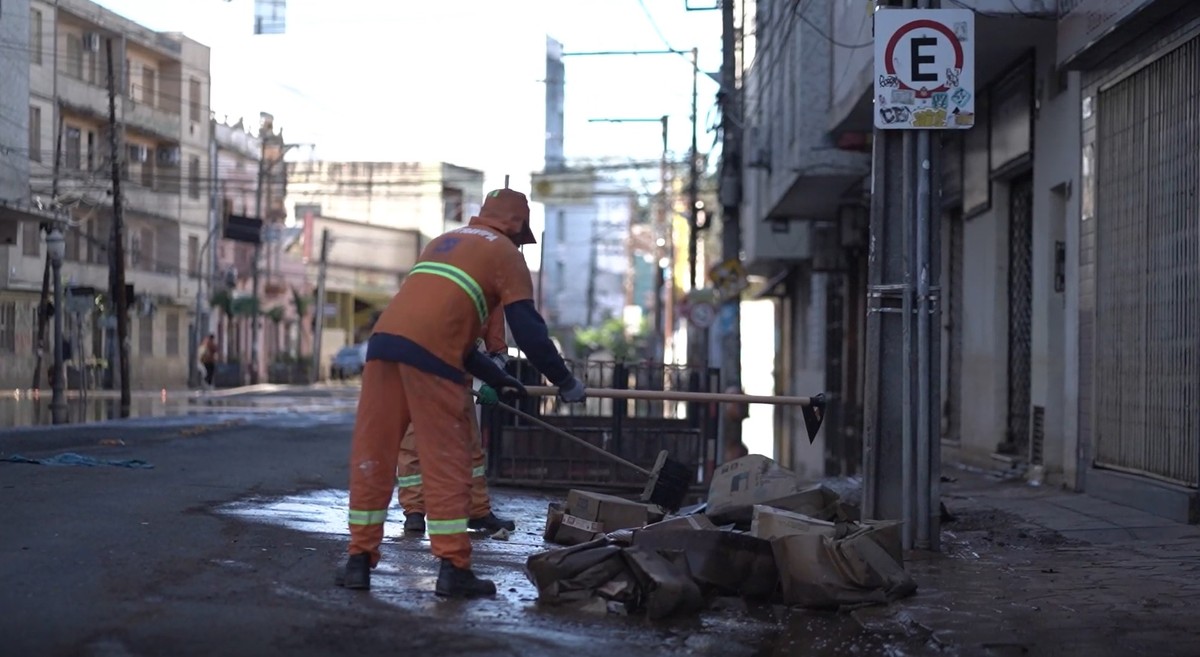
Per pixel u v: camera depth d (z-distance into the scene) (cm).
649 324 7025
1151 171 1054
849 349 2511
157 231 5222
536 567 611
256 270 5931
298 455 1461
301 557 697
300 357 6631
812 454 3023
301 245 7288
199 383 5412
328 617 551
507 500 1146
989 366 1548
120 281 2981
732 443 2288
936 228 859
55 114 4116
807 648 573
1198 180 964
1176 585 725
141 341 5028
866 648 575
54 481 999
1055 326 1316
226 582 615
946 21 850
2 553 654
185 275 5400
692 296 2767
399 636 525
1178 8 973
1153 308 1045
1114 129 1135
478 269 610
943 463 1719
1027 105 1382
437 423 608
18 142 3128
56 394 2533
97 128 4581
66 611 539
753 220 2994
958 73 848
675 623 603
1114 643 578
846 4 1644
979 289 1596
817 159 1925
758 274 3612
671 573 613
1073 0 1172
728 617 628
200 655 484
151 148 5125
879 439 867
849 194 2203
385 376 611
